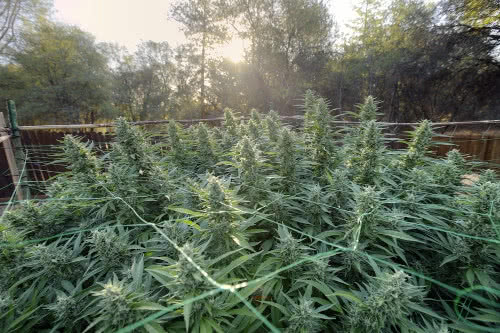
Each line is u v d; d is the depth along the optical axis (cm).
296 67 1753
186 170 293
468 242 157
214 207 138
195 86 2555
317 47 1736
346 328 128
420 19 1376
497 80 1216
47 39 2050
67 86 2011
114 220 196
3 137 318
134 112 3053
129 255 153
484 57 1203
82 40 2216
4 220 182
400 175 272
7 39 1953
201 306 109
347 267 156
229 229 142
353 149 273
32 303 136
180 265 105
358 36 1952
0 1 1833
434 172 259
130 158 224
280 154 227
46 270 146
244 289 126
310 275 142
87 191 218
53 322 133
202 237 146
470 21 1209
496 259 154
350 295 117
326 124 261
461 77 1313
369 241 163
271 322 138
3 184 599
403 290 114
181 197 212
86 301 139
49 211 199
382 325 111
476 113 1376
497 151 554
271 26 1719
